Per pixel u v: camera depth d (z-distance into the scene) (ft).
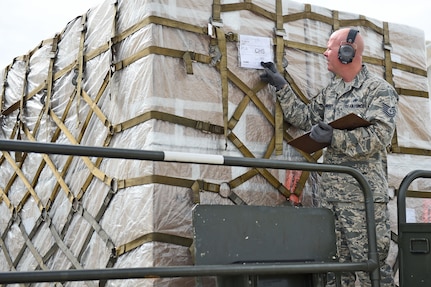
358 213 15.61
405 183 15.78
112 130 16.28
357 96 16.19
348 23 18.71
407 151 18.99
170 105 15.49
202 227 13.07
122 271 11.19
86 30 18.12
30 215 19.52
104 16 17.44
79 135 17.58
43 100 19.58
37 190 19.29
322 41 18.26
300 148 15.98
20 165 20.21
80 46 18.08
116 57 16.61
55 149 10.97
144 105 15.46
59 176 18.20
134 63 15.97
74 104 18.17
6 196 20.76
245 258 13.41
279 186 16.78
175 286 14.88
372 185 15.66
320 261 14.32
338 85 16.71
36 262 18.86
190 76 15.90
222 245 13.21
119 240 15.67
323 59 18.21
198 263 12.88
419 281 14.99
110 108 16.58
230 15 16.76
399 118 19.02
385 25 19.33
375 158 15.83
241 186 16.24
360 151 15.07
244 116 16.67
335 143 14.96
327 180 16.12
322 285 13.82
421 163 19.22
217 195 15.87
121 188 15.83
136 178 15.35
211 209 13.23
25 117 20.39
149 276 11.44
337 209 15.89
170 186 15.19
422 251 15.02
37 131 19.70
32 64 20.47
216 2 16.55
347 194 15.74
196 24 16.20
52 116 18.93
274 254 13.75
